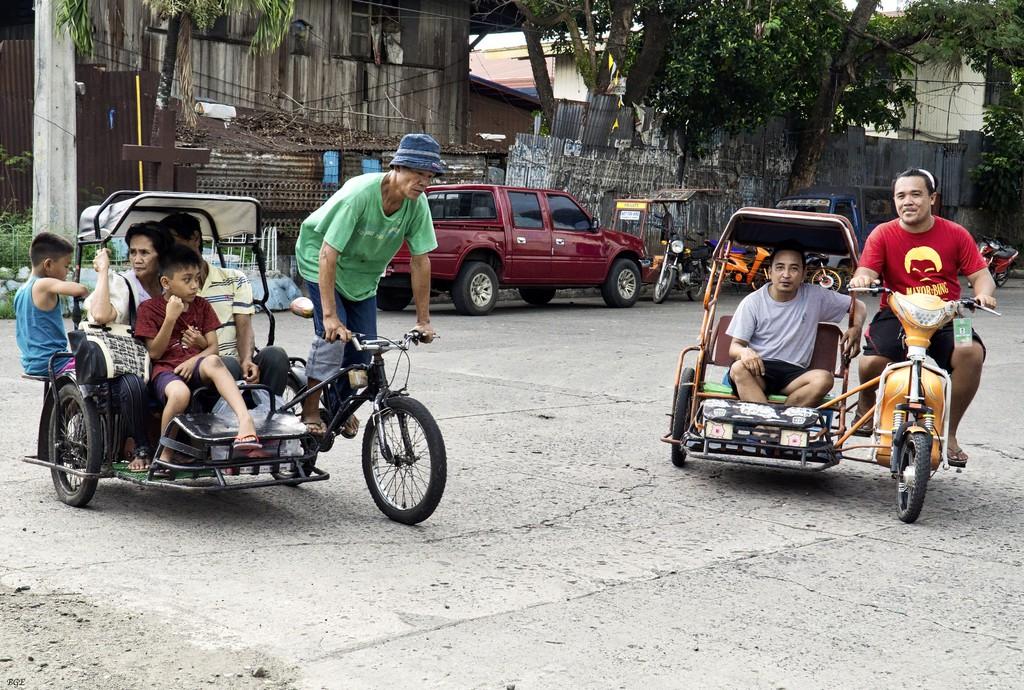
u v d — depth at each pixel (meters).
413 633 4.39
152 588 4.81
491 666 4.09
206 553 5.34
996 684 4.08
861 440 8.88
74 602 4.61
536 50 25.17
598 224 19.23
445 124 26.88
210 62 23.02
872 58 27.50
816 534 6.06
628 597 4.91
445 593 4.88
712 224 26.94
